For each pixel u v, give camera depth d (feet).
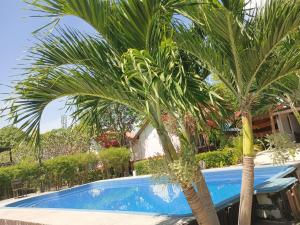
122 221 24.45
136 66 12.59
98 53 14.83
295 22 13.52
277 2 13.37
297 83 19.52
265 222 23.34
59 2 13.29
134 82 14.29
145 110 15.49
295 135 73.77
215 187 43.96
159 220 22.58
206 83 16.74
